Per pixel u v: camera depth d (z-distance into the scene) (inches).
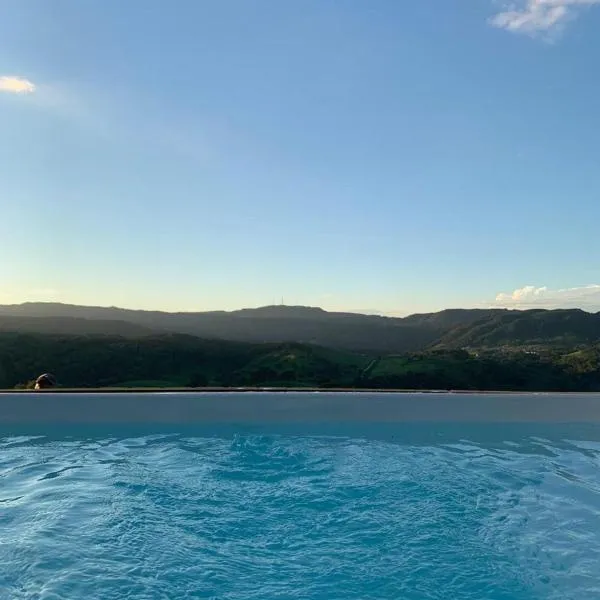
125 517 117.8
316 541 109.3
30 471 148.6
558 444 179.2
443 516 121.4
